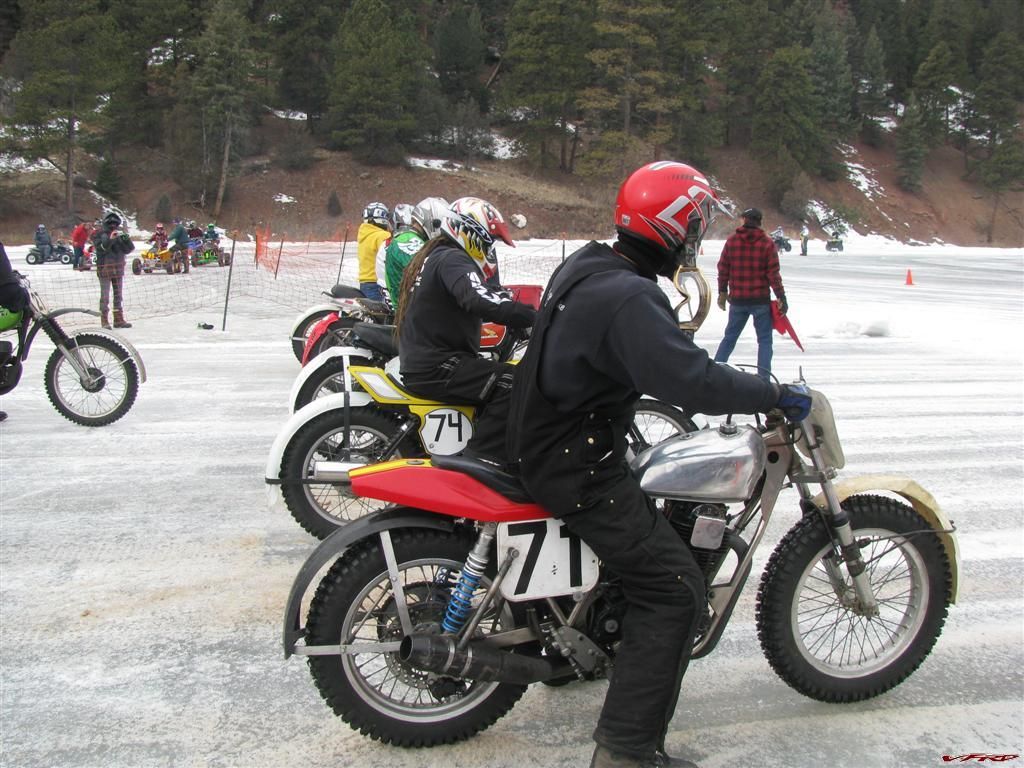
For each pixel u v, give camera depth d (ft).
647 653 9.20
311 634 9.84
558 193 260.01
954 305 70.69
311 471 16.57
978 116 356.79
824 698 11.34
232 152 234.58
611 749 9.17
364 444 17.21
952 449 24.45
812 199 306.76
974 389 33.50
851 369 38.04
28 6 232.73
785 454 10.68
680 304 9.41
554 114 274.16
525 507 9.63
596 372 8.93
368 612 10.35
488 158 280.92
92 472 21.39
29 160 204.44
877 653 11.71
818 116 313.12
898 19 401.29
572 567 9.73
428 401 15.55
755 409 9.02
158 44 252.42
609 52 262.88
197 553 16.53
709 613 10.37
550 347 9.00
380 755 10.50
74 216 201.67
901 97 387.14
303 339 33.24
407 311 15.37
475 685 10.55
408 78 258.37
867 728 11.19
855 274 121.19
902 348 45.01
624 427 9.47
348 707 10.09
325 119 258.98
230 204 229.45
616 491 9.27
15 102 204.64
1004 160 335.88
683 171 9.38
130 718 11.21
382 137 251.19
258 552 16.63
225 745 10.67
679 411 18.74
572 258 9.37
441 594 10.34
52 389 25.29
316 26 266.77
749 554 10.46
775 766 10.37
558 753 10.57
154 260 88.63
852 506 11.32
